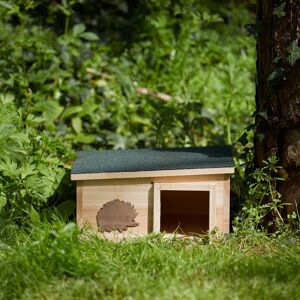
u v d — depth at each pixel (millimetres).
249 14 10445
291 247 4922
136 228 5121
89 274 4324
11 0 7551
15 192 5383
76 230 4598
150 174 5004
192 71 8812
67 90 7953
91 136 7340
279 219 5242
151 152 5656
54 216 5211
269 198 5320
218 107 8281
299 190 5195
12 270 4340
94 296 4074
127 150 5824
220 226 5082
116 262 4531
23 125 6414
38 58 7859
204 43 9062
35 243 4484
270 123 5223
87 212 5129
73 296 4113
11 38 7723
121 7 9820
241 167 5996
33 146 5730
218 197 5066
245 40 9930
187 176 5051
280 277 4309
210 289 4059
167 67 8953
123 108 7957
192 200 5805
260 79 5332
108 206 5117
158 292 4035
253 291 4074
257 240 5078
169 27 9414
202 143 7586
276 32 5121
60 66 8211
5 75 7441
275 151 5254
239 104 8359
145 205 5105
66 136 7273
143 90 8445
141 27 9539
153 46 9289
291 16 5035
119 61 8906
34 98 7484
